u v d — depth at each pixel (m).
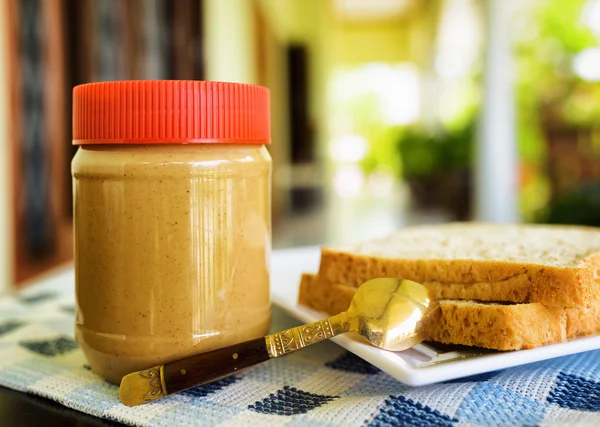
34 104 0.99
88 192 0.27
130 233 0.27
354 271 0.33
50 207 1.03
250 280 0.28
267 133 0.29
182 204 0.27
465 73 3.08
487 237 0.41
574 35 1.80
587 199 1.35
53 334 0.35
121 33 1.32
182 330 0.27
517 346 0.27
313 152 4.04
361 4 5.76
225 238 0.27
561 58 1.83
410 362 0.27
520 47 1.96
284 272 0.44
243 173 0.28
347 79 6.86
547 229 0.46
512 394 0.27
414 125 5.56
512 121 2.01
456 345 0.29
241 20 2.38
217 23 1.96
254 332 0.29
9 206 0.95
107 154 0.27
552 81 1.86
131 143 0.26
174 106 0.26
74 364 0.31
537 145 1.92
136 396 0.26
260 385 0.28
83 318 0.28
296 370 0.30
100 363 0.28
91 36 1.15
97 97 0.26
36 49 0.99
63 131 1.07
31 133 0.99
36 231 1.00
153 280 0.27
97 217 0.27
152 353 0.27
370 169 6.47
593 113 1.76
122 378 0.27
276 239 1.94
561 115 1.82
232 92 0.27
